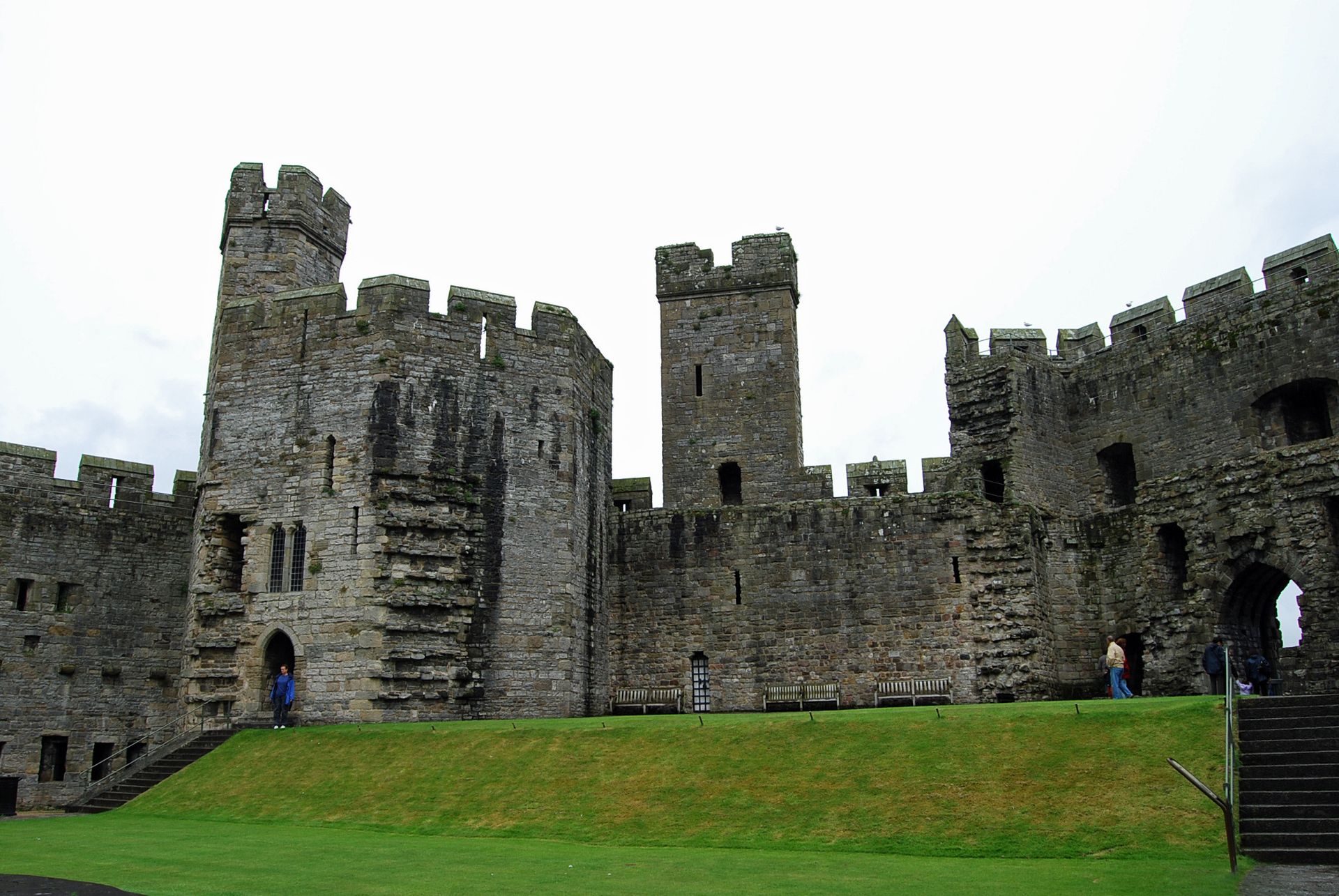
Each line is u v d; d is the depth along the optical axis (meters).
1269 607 33.75
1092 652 35.31
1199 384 34.22
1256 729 18.89
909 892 13.35
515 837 19.19
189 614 33.34
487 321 33.78
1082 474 37.22
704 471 41.22
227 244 36.41
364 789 23.20
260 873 15.21
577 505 34.56
